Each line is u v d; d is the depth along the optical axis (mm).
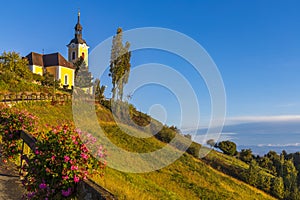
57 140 4965
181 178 19234
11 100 24531
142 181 13766
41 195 4730
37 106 25484
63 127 5469
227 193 19859
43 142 5066
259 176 26422
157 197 11219
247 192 22531
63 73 55625
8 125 8203
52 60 55969
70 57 66125
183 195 15938
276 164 34125
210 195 18141
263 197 23094
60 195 4520
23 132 7375
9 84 32000
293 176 29547
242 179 25703
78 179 4469
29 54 55062
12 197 5656
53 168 4695
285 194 25625
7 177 6848
